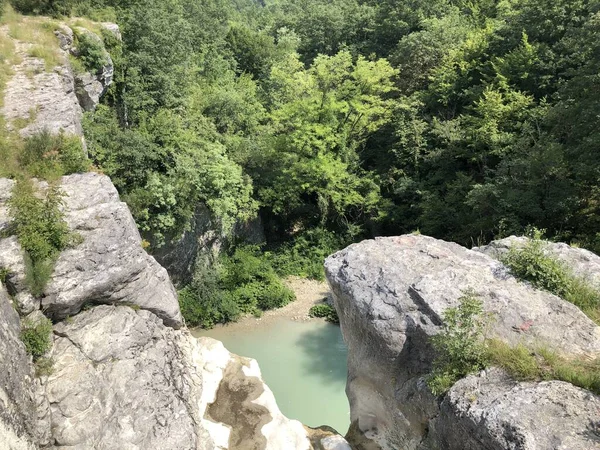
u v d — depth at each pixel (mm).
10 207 10336
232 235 25250
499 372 8844
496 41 26125
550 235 18406
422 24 31984
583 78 17219
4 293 9234
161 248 20094
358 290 11750
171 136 20062
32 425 8547
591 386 8008
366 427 13008
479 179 24531
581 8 22422
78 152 13094
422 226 25078
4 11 19172
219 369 14391
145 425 10086
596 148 16781
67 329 10602
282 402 16281
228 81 31266
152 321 12203
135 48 22250
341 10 39625
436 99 27531
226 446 11977
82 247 10930
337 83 27062
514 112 22562
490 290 10680
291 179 25844
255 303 22672
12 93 15203
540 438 7207
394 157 28078
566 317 9992
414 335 10602
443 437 8992
